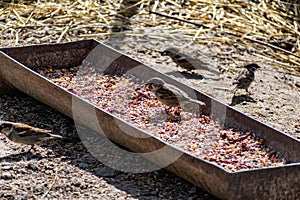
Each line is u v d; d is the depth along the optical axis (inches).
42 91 543.5
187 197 458.6
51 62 599.5
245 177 416.2
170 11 784.9
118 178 480.7
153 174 485.1
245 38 727.1
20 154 510.0
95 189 467.2
